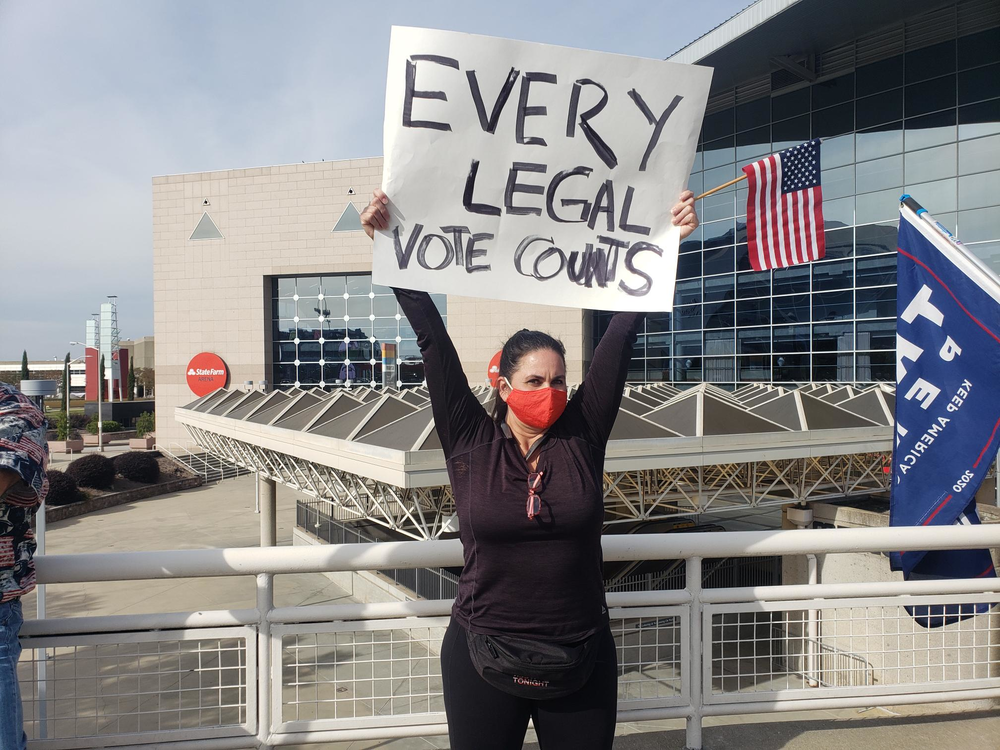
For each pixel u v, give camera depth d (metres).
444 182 2.27
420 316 2.16
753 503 14.06
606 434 2.09
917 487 3.43
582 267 2.35
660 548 2.78
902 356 3.50
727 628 6.24
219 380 39.44
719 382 31.91
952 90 24.89
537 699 1.83
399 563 2.59
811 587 2.97
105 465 26.75
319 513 16.91
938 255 3.42
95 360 53.38
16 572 2.08
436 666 3.99
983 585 3.13
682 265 33.47
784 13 25.09
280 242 38.88
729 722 3.28
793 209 9.21
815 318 28.62
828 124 28.27
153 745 2.61
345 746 3.13
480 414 2.04
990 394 3.27
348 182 38.06
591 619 1.89
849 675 4.08
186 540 20.44
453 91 2.26
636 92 2.35
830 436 13.03
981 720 3.17
